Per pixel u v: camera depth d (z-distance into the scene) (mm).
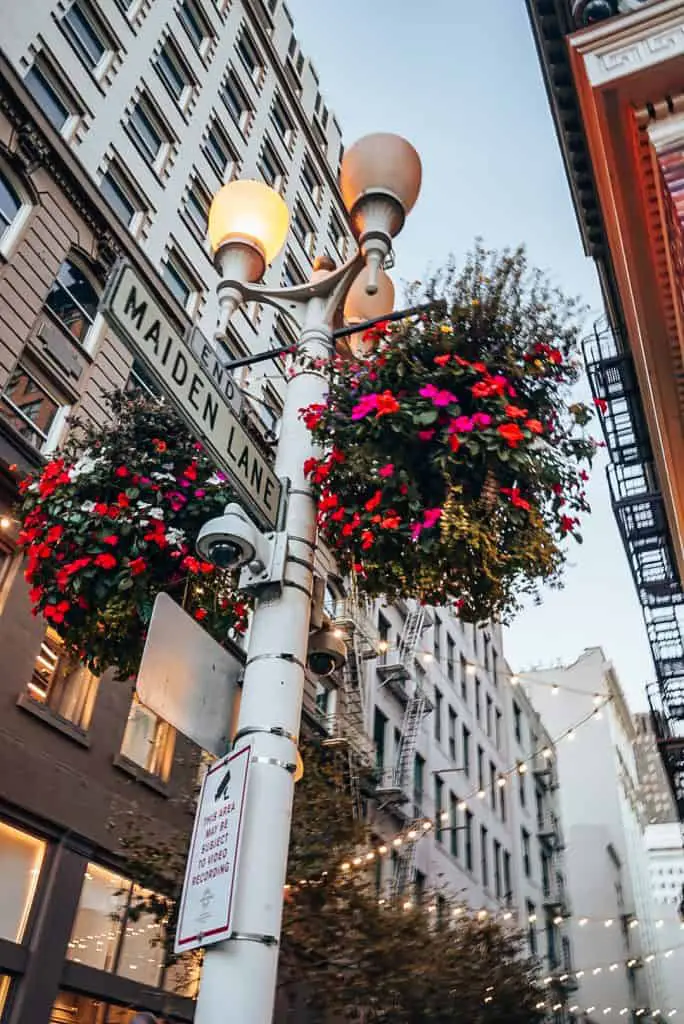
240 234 4758
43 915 10797
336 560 4254
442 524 3719
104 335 16031
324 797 13312
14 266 14281
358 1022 15844
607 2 7090
